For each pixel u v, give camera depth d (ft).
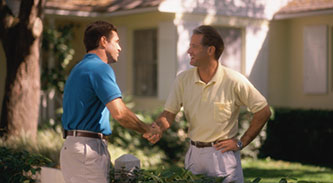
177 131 31.22
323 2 35.24
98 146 11.73
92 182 11.64
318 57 36.47
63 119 12.07
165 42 33.86
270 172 28.60
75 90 11.60
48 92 35.29
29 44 23.41
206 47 12.43
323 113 33.22
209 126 12.61
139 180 13.12
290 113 34.50
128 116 11.48
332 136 32.99
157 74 35.58
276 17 37.73
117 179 13.56
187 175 12.47
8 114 23.66
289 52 38.40
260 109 12.50
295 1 38.40
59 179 15.02
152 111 32.09
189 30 33.91
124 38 37.04
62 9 33.47
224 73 12.64
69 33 36.73
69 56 36.45
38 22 23.29
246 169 29.66
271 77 38.40
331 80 35.91
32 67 23.76
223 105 12.51
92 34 11.99
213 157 12.59
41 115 35.58
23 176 16.22
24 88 23.61
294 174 27.96
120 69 37.29
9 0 29.22
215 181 12.09
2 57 34.50
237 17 36.14
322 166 31.09
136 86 37.06
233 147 12.59
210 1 34.60
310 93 36.96
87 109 11.55
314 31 36.63
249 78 36.86
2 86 34.50
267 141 34.12
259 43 37.47
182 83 13.16
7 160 16.97
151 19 34.91
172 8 32.50
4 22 23.06
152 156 29.58
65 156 11.78
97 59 11.84
